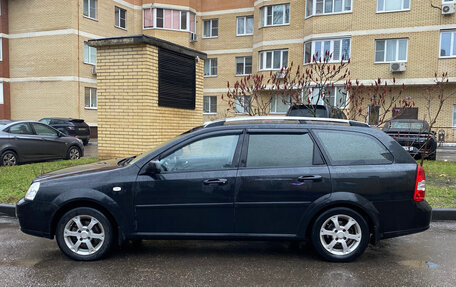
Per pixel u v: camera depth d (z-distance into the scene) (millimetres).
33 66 22484
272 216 3869
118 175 3943
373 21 19859
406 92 19750
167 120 8750
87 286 3348
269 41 23766
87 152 15062
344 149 3982
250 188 3859
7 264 3867
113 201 3867
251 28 26719
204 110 28312
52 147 10984
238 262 3957
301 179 3832
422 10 18984
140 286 3355
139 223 3912
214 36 27891
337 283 3422
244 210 3877
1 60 22688
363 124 4227
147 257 4094
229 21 27203
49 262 3926
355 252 3869
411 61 19266
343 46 20547
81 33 22141
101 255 3932
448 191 6766
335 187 3824
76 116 22031
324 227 3900
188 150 4023
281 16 23562
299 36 22859
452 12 18250
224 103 27594
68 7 21516
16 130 10305
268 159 3953
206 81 28062
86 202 3975
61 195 3889
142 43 7961
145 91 8039
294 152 3971
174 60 8906
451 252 4266
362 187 3830
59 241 3932
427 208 3953
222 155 4000
